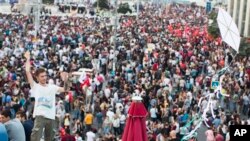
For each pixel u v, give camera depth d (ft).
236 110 134.72
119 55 192.44
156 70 164.76
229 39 69.36
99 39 252.83
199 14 526.57
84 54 188.55
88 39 248.73
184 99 126.93
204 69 179.11
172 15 507.71
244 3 369.30
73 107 121.60
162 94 132.57
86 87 128.47
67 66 161.68
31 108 97.96
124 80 149.48
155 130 95.20
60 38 230.48
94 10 468.34
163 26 363.97
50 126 48.80
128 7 497.46
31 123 53.42
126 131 46.57
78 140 92.48
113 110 118.93
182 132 91.25
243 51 208.95
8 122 47.29
